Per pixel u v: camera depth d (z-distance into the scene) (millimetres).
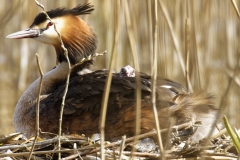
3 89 22125
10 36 11508
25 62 22344
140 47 20609
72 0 18625
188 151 8586
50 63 22766
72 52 11633
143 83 10031
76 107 10266
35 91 11242
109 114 10055
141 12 20859
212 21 19000
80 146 9078
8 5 22906
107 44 19828
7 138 9219
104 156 8352
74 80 10688
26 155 8508
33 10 21109
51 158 8914
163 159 7832
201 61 17719
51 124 10492
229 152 9367
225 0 18875
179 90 10500
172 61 17641
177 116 9797
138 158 8695
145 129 9820
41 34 11625
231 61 18906
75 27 11633
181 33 17906
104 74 10539
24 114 10945
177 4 17234
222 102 7766
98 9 20188
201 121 9703
